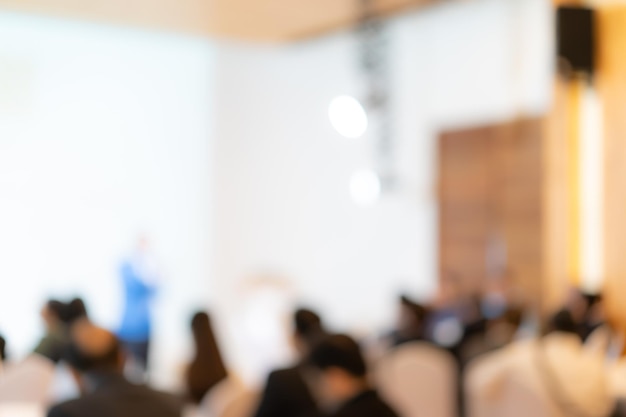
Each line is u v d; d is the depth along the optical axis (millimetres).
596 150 8141
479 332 6543
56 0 9055
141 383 3732
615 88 7832
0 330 4219
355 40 10961
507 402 5430
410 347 6227
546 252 8469
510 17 9586
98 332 3729
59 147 12297
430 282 10383
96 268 12438
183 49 13328
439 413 6043
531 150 9430
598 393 5156
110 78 12742
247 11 9508
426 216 10461
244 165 12930
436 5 10172
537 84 9383
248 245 12820
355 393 3584
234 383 5020
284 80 12320
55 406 3541
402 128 10680
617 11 7828
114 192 12695
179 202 13188
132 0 8977
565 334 5492
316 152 11836
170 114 13203
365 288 11195
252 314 12172
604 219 7883
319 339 3689
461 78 10062
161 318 12867
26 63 12039
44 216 12094
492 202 9789
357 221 11297
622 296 7703
